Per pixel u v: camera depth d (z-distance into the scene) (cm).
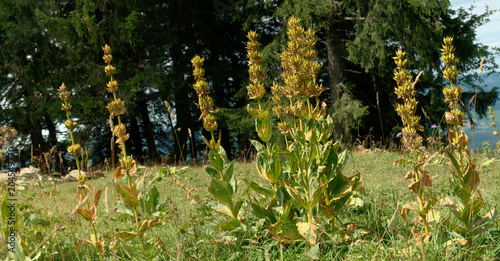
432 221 252
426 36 1350
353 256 242
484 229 238
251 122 1455
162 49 1589
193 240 283
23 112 1456
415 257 227
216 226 285
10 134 266
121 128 252
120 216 362
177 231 282
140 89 1493
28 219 274
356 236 264
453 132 235
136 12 1437
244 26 1562
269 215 287
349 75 1667
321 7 1309
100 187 687
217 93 1773
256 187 291
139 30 1508
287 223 259
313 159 274
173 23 1658
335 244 258
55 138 1730
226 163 278
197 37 1752
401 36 1328
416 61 1347
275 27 1789
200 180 739
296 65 262
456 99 227
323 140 280
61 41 1411
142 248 261
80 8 1421
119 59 1545
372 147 1140
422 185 242
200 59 280
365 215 324
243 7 1614
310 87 267
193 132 1797
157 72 1477
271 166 279
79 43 1468
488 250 239
